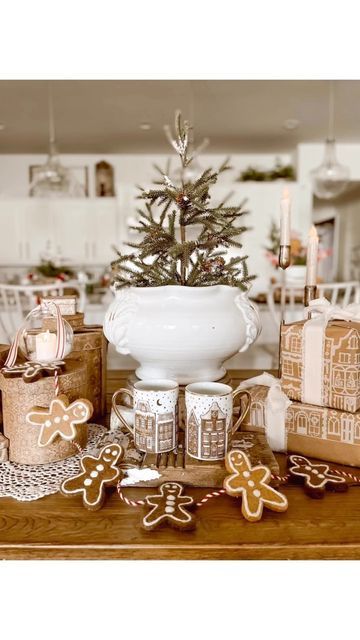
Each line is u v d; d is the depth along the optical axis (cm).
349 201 710
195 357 83
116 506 64
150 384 75
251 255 531
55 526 59
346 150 532
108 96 362
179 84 338
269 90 353
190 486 69
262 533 58
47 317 90
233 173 579
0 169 569
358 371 74
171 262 91
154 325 81
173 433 73
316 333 77
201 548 55
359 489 69
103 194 554
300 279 379
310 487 67
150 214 90
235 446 76
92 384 96
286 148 547
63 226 549
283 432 81
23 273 569
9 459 75
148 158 570
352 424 75
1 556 55
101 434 87
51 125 414
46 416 72
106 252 551
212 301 82
